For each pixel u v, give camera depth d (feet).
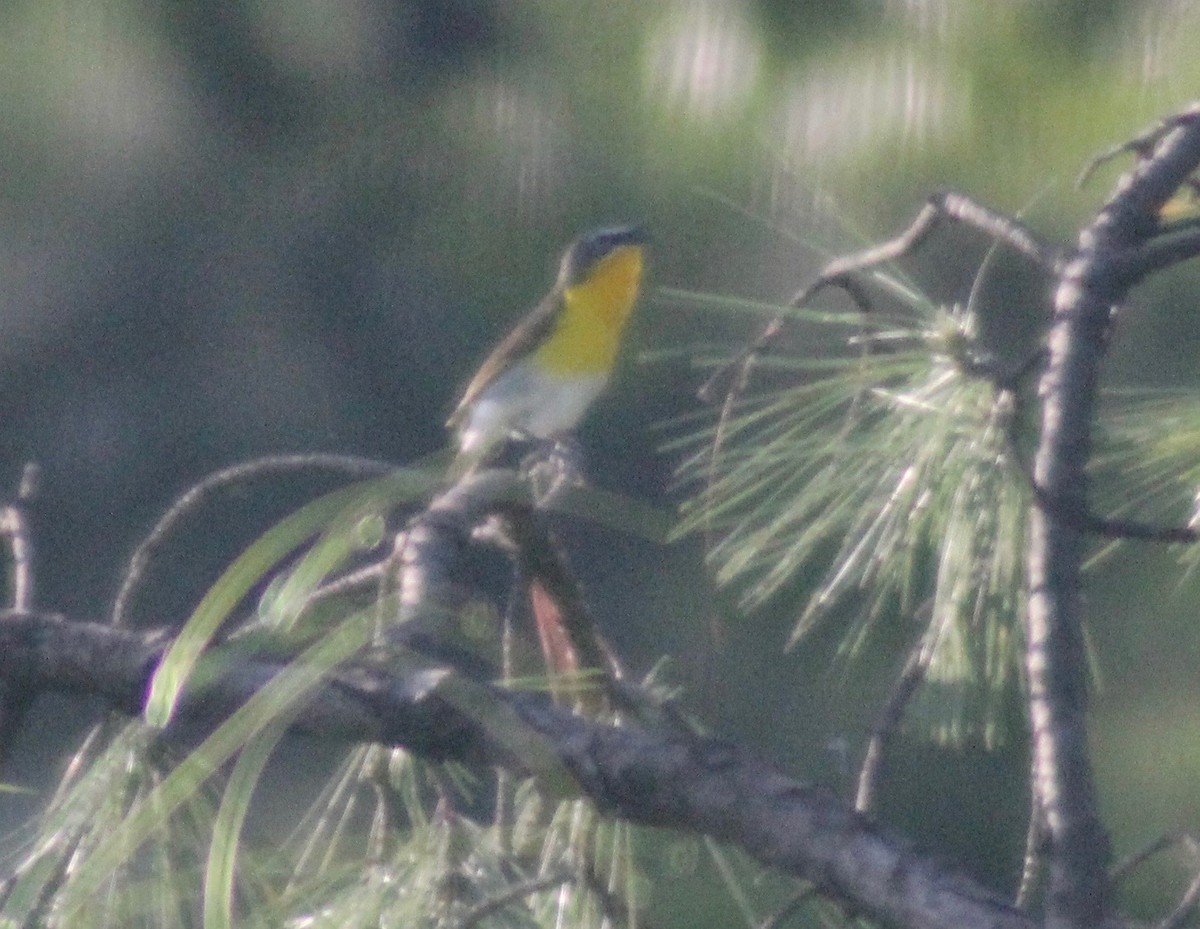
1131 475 12.82
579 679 12.06
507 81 29.73
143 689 12.10
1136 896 25.07
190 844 10.87
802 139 23.22
